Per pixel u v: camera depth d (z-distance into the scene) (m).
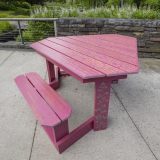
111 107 2.57
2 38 5.68
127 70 1.67
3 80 3.38
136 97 2.80
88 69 1.70
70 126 2.27
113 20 4.11
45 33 5.19
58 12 5.11
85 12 4.82
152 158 1.86
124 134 2.12
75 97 2.83
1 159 1.89
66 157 1.88
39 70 3.75
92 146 1.98
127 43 2.60
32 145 2.02
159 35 3.98
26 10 16.73
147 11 4.50
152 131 2.17
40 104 1.89
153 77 3.38
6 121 2.36
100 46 2.46
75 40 2.80
